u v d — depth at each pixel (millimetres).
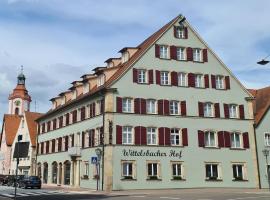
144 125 42844
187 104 45406
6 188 47531
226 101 47500
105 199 27094
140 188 41281
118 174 40812
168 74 45469
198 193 33688
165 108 44188
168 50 46156
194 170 43906
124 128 42219
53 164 58156
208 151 45062
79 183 47719
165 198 27281
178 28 47312
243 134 47312
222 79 48188
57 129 58094
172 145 43500
